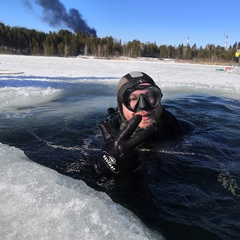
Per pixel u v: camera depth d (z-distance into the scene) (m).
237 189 0.76
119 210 0.63
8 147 1.05
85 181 0.79
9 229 0.56
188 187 0.77
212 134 1.34
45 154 1.04
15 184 0.72
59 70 6.77
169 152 1.04
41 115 1.84
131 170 0.80
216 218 0.62
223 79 5.77
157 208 0.66
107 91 3.31
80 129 1.46
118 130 1.08
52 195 0.67
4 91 2.87
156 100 1.04
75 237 0.52
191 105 2.41
